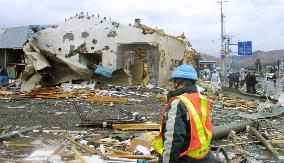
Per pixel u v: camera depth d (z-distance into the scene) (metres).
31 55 27.70
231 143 10.95
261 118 16.34
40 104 19.36
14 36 34.19
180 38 36.72
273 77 41.03
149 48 31.39
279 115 17.44
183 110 4.27
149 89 26.52
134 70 31.73
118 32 31.12
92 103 20.16
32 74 27.61
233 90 29.34
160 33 31.42
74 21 31.34
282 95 24.25
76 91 24.38
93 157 7.87
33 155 7.84
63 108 17.95
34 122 13.61
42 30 31.48
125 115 15.70
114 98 20.84
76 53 31.25
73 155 7.86
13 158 8.22
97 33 31.16
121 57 31.66
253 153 9.98
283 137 12.02
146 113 16.70
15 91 25.45
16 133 10.91
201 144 4.32
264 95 27.59
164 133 4.35
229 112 18.25
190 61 38.91
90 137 10.80
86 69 27.95
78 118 14.66
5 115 15.24
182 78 4.49
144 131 11.98
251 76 31.67
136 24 31.69
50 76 28.72
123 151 9.04
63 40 31.36
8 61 33.78
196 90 4.51
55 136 10.95
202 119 4.38
